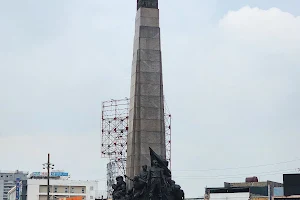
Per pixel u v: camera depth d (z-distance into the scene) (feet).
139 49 224.33
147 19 226.99
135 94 221.66
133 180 208.74
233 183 524.52
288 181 443.32
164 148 219.41
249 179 530.27
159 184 204.85
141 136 218.38
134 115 220.43
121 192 214.90
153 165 210.18
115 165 474.49
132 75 228.84
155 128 219.82
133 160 217.56
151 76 223.30
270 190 481.46
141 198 205.57
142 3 228.22
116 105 407.85
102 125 409.90
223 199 485.56
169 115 350.84
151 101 221.66
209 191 494.59
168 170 211.00
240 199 476.13
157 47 225.56
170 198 207.72
